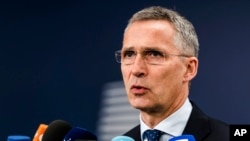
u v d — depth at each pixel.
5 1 8.85
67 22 8.60
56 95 8.52
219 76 7.92
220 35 7.98
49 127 3.40
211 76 7.95
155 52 3.64
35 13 8.76
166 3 8.23
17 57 8.74
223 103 7.89
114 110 8.12
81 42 8.50
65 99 8.46
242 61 7.87
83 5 8.57
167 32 3.68
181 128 3.85
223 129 3.92
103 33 8.43
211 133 3.89
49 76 8.58
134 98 3.66
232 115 7.85
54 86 8.54
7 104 8.70
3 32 8.82
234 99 7.85
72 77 8.47
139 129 4.27
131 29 3.71
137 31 3.67
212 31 8.02
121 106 8.09
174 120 3.84
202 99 7.95
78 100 8.38
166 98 3.69
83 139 3.32
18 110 8.66
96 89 8.32
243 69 7.85
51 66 8.59
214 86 7.92
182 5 8.17
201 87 7.97
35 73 8.66
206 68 7.97
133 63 3.64
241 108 7.82
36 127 8.57
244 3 7.95
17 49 8.76
